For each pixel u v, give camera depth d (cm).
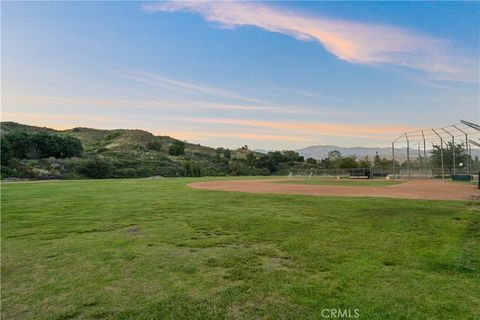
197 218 867
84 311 322
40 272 443
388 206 1066
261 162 7231
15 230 726
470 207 1039
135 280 408
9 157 4166
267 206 1103
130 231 711
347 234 652
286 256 504
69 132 9694
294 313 312
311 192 1725
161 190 1866
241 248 558
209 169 6178
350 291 362
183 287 382
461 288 369
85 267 463
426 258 482
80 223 808
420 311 311
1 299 353
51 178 4188
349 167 5475
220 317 306
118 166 5331
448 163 4019
